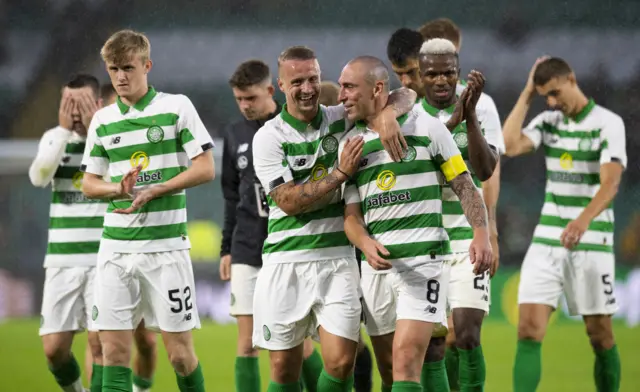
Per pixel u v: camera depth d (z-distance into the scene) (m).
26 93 63.81
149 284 20.30
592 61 64.69
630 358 36.53
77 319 24.30
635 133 58.31
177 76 65.94
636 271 48.88
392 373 19.19
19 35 64.44
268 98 24.52
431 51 20.91
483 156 19.14
